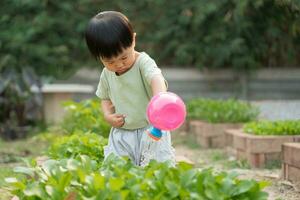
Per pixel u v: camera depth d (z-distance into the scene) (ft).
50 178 8.77
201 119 26.35
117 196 7.63
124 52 10.13
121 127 11.75
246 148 18.71
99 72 35.42
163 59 36.83
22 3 35.27
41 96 31.12
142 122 11.53
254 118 24.58
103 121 18.99
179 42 35.96
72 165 8.92
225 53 34.17
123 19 10.16
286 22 25.34
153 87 10.76
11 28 35.40
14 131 29.27
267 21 32.04
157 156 11.28
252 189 8.20
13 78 30.89
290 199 13.16
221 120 24.06
